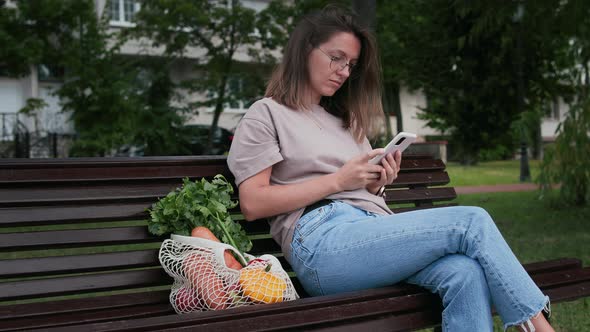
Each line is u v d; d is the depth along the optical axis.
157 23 14.02
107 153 11.27
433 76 15.12
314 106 2.44
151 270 2.15
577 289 2.28
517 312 1.90
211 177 2.35
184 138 14.70
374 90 2.56
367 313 1.91
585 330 3.40
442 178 2.89
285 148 2.26
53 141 16.39
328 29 2.34
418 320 2.01
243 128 2.26
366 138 2.60
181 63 16.30
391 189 2.80
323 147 2.31
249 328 1.72
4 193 2.04
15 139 16.22
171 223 2.13
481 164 18.88
